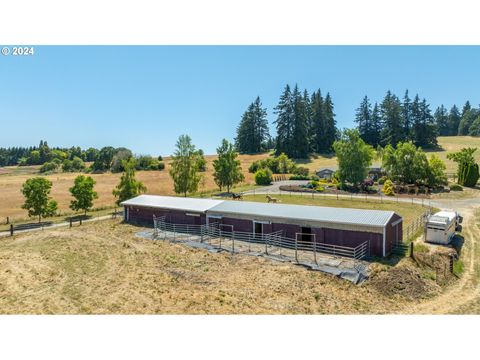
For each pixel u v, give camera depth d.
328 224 24.94
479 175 66.31
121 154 109.25
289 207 29.73
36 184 37.56
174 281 19.69
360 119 126.88
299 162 110.88
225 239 28.80
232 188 67.69
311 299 17.36
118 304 16.44
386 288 18.77
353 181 62.53
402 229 28.09
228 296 17.50
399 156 63.56
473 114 150.75
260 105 137.12
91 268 21.97
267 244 26.88
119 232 32.19
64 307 16.11
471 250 25.50
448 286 19.62
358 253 23.06
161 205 34.84
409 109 119.62
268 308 16.16
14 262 23.00
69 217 41.19
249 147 136.62
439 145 116.69
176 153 51.62
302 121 117.00
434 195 52.78
